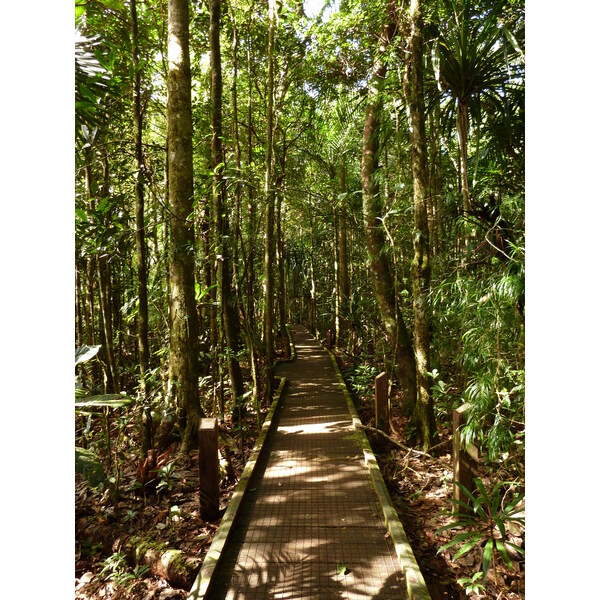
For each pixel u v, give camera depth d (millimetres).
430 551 3186
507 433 3250
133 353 8711
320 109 9875
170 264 5219
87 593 3025
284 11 7750
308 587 2684
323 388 8250
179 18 5023
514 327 3270
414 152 4539
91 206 5422
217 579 2779
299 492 3938
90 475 2160
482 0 4332
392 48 5250
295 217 16938
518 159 4383
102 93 3578
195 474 4457
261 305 12945
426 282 4590
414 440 4945
